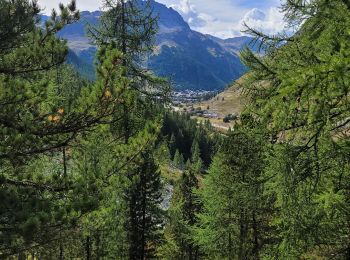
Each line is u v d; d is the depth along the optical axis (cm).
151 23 1752
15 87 817
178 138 13012
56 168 1363
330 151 722
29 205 747
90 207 770
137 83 1739
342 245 823
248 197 1019
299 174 735
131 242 2556
